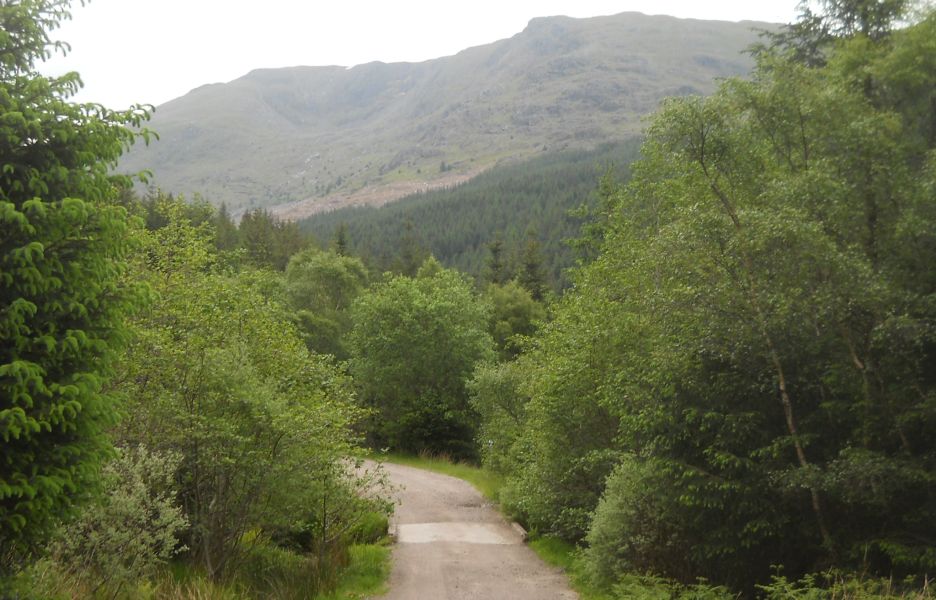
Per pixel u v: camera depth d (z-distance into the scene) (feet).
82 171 21.85
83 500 22.71
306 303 168.86
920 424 30.35
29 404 19.45
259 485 37.83
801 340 33.19
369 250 381.81
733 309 34.35
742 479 32.35
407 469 106.32
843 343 32.73
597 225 96.32
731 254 34.76
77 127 22.35
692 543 35.42
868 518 31.48
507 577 44.50
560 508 52.19
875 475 28.43
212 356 37.88
